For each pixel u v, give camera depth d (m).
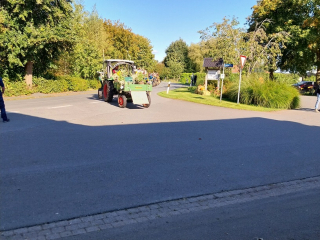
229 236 3.36
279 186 4.94
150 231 3.43
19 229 3.37
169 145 7.25
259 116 12.76
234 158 6.37
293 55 29.31
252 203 4.27
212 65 23.62
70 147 6.79
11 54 19.80
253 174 5.45
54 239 3.21
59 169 5.32
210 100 18.80
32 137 7.67
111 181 4.85
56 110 12.95
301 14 26.89
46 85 24.20
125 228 3.48
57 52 23.53
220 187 4.80
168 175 5.23
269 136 8.64
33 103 16.23
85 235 3.31
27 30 19.80
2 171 5.14
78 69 31.62
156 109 14.11
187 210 3.99
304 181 5.20
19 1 19.17
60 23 22.20
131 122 10.31
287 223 3.70
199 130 9.25
